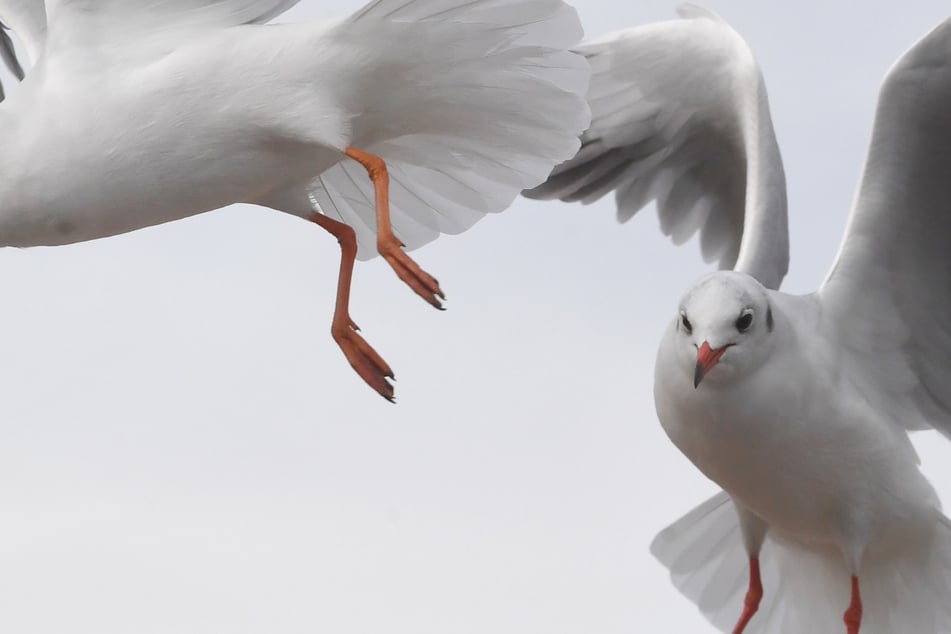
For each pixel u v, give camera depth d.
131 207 9.52
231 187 9.62
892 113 11.30
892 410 11.75
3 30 11.75
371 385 10.38
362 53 9.41
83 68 9.38
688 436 11.23
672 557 12.62
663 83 13.28
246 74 9.35
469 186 10.43
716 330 10.62
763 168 12.27
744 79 12.58
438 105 9.73
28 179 9.37
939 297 11.77
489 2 9.31
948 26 10.95
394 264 9.34
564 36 9.43
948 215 11.57
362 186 10.80
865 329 11.61
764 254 11.97
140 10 9.46
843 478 11.27
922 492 11.49
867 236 11.57
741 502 11.66
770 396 10.87
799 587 12.27
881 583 11.91
